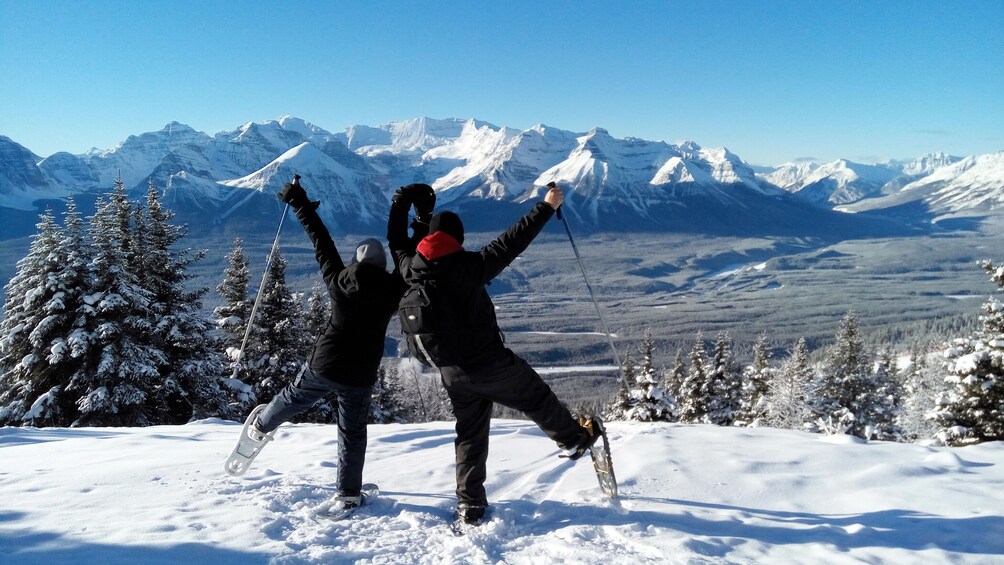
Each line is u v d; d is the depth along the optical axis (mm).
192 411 19656
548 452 4785
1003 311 16500
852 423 29016
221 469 4035
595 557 2703
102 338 17578
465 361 3020
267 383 21672
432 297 2984
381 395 29531
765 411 30031
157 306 18969
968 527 3092
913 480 3902
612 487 3498
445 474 4082
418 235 3510
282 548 2707
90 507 3211
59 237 18297
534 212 3064
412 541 2922
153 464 4215
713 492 3711
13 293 18625
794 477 3957
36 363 18141
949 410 17250
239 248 23188
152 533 2797
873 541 2961
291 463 4379
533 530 3119
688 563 2631
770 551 2840
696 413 30984
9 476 3959
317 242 3457
